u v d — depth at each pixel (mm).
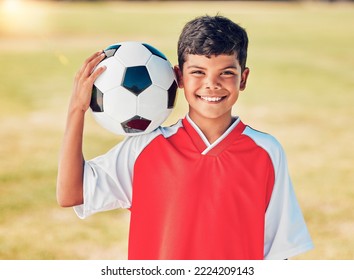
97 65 3318
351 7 62125
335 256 5879
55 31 32250
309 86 16891
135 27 34719
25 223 6805
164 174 3240
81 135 3236
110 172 3279
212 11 50438
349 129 11773
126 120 3307
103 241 6305
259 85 16922
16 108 13672
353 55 23938
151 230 3236
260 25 37375
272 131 11547
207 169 3221
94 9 52438
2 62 21500
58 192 3279
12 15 42625
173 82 3406
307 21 41000
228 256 3162
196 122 3303
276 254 3375
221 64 3066
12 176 8578
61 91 15969
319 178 8484
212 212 3152
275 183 3305
